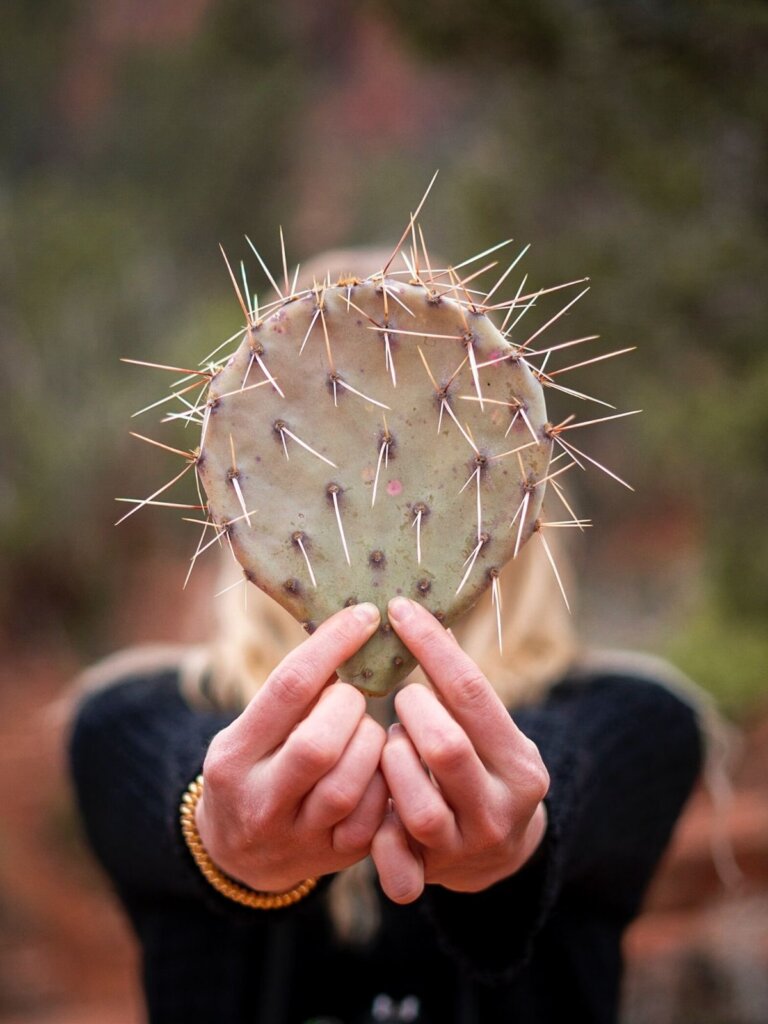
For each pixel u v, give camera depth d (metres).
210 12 14.64
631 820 1.70
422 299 1.11
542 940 1.70
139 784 1.71
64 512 9.95
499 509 1.11
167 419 1.15
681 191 4.27
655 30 3.83
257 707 1.06
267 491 1.10
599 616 8.29
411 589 1.11
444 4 4.12
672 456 5.26
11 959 6.25
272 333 1.11
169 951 1.78
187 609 8.69
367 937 1.76
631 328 4.60
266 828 1.07
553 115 4.61
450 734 1.02
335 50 15.66
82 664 9.83
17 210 11.24
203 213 13.59
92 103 14.20
